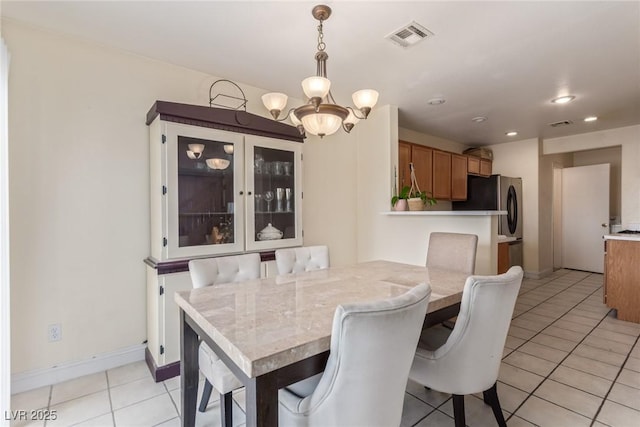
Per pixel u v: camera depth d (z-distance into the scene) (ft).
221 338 3.34
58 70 6.79
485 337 4.41
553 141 16.43
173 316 7.00
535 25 6.47
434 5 5.81
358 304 3.02
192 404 4.97
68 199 6.90
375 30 6.62
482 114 12.44
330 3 5.74
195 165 7.53
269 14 6.08
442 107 11.66
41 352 6.61
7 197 5.42
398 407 3.58
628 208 13.96
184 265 7.11
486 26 6.51
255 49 7.43
